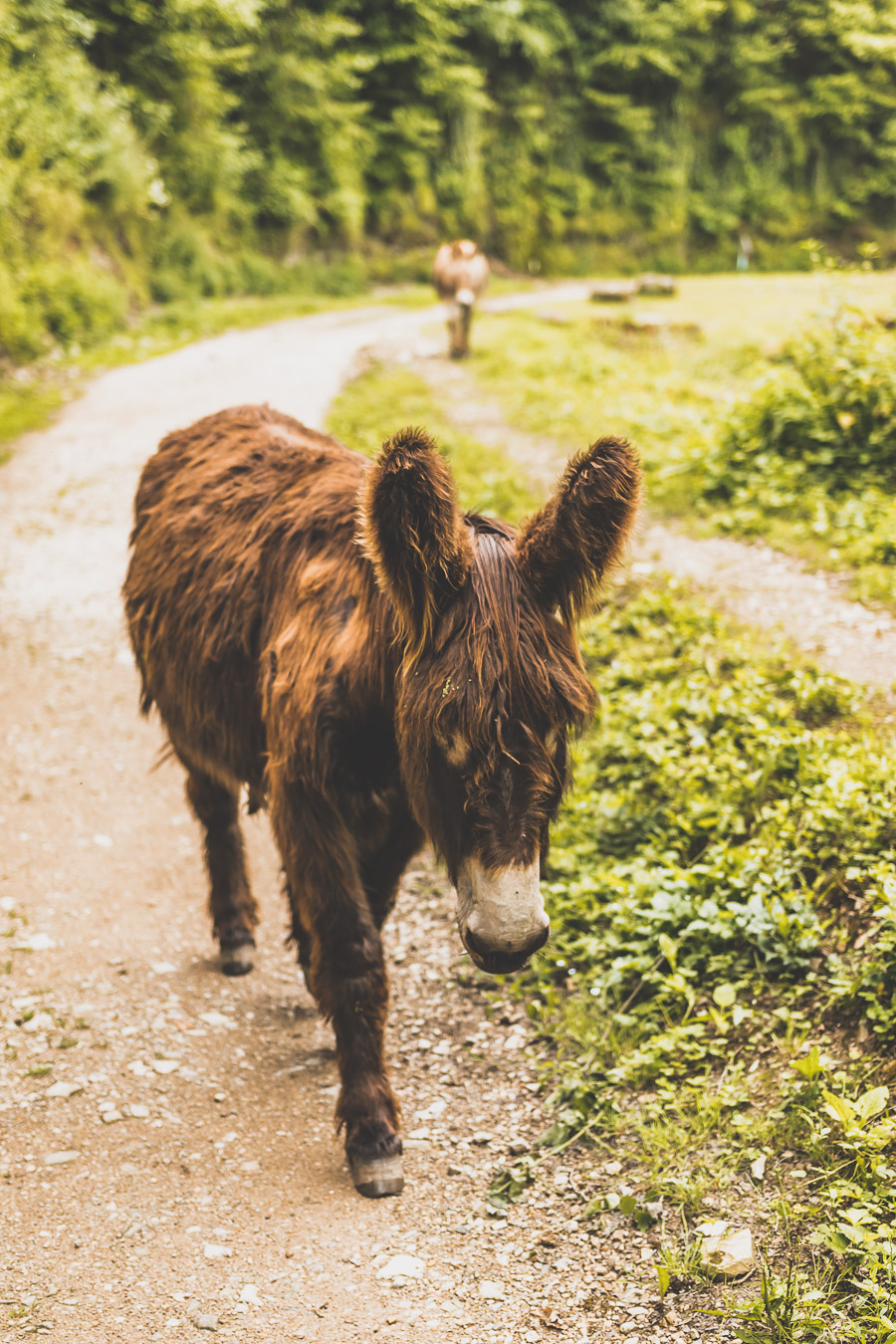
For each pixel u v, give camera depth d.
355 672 2.68
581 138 37.62
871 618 5.55
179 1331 2.38
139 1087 3.33
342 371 14.04
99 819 5.03
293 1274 2.57
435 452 2.29
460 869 2.34
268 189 27.73
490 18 33.53
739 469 7.71
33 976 3.86
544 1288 2.54
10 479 9.91
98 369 15.11
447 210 33.78
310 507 3.18
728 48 39.16
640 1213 2.72
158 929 4.25
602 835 4.35
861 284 15.56
